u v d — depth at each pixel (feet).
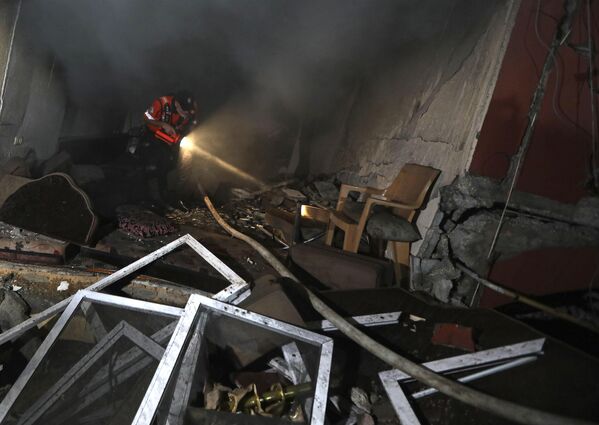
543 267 12.00
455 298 12.42
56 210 12.44
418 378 7.84
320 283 12.62
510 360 8.68
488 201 12.16
